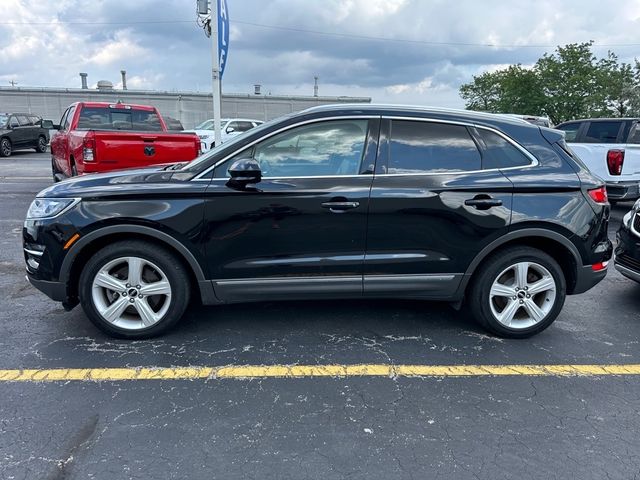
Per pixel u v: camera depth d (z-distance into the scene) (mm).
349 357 3664
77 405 2988
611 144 9203
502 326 3992
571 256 3943
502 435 2771
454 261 3832
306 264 3732
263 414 2934
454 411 2998
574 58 38062
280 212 3641
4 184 12586
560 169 3928
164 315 3801
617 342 4039
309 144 3744
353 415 2941
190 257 3670
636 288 5477
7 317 4285
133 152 7902
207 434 2736
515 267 3928
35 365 3459
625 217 5070
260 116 37312
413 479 2414
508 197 3799
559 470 2490
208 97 35969
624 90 38344
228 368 3467
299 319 4324
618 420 2938
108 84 28328
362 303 4723
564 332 4219
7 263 5910
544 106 38656
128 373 3371
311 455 2576
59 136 9734
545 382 3365
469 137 3873
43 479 2369
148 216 3574
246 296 3793
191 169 3730
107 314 3758
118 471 2432
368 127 3787
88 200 3598
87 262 3693
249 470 2457
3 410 2924
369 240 3740
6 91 32719
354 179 3705
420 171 3777
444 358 3682
